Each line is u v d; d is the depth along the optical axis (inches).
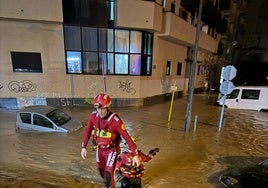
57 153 272.7
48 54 531.2
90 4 530.6
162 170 237.3
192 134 375.2
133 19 531.8
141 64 588.4
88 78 558.9
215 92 1048.8
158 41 633.6
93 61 559.5
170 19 596.4
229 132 393.4
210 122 464.1
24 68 529.7
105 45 557.0
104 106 129.0
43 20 493.0
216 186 204.1
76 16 528.1
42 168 231.8
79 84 557.3
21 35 511.8
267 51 1173.7
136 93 591.2
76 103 562.9
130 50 572.1
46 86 545.0
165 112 548.7
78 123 374.0
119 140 146.7
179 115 519.8
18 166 235.0
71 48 541.0
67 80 550.6
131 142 135.9
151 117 492.4
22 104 542.9
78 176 215.0
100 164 148.7
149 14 536.7
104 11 540.4
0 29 501.4
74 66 551.8
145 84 612.1
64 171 225.9
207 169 242.8
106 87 571.2
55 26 521.7
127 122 443.8
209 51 1002.1
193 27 761.0
